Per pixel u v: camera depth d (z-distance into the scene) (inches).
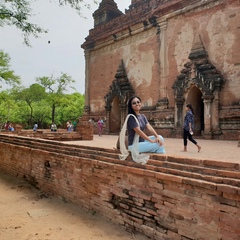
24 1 365.1
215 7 685.3
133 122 189.8
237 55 632.4
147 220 185.3
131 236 188.5
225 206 139.8
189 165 163.3
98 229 202.4
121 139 197.8
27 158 358.9
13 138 411.8
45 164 312.8
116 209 210.7
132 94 936.9
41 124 2007.9
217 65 673.0
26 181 358.6
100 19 1164.5
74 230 201.3
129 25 932.0
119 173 207.3
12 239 187.2
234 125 625.6
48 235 192.7
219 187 139.8
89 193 239.8
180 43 768.9
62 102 1737.2
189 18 748.0
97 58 1123.3
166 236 170.7
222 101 655.8
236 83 630.5
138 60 922.1
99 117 1083.9
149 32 880.9
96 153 236.2
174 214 166.4
